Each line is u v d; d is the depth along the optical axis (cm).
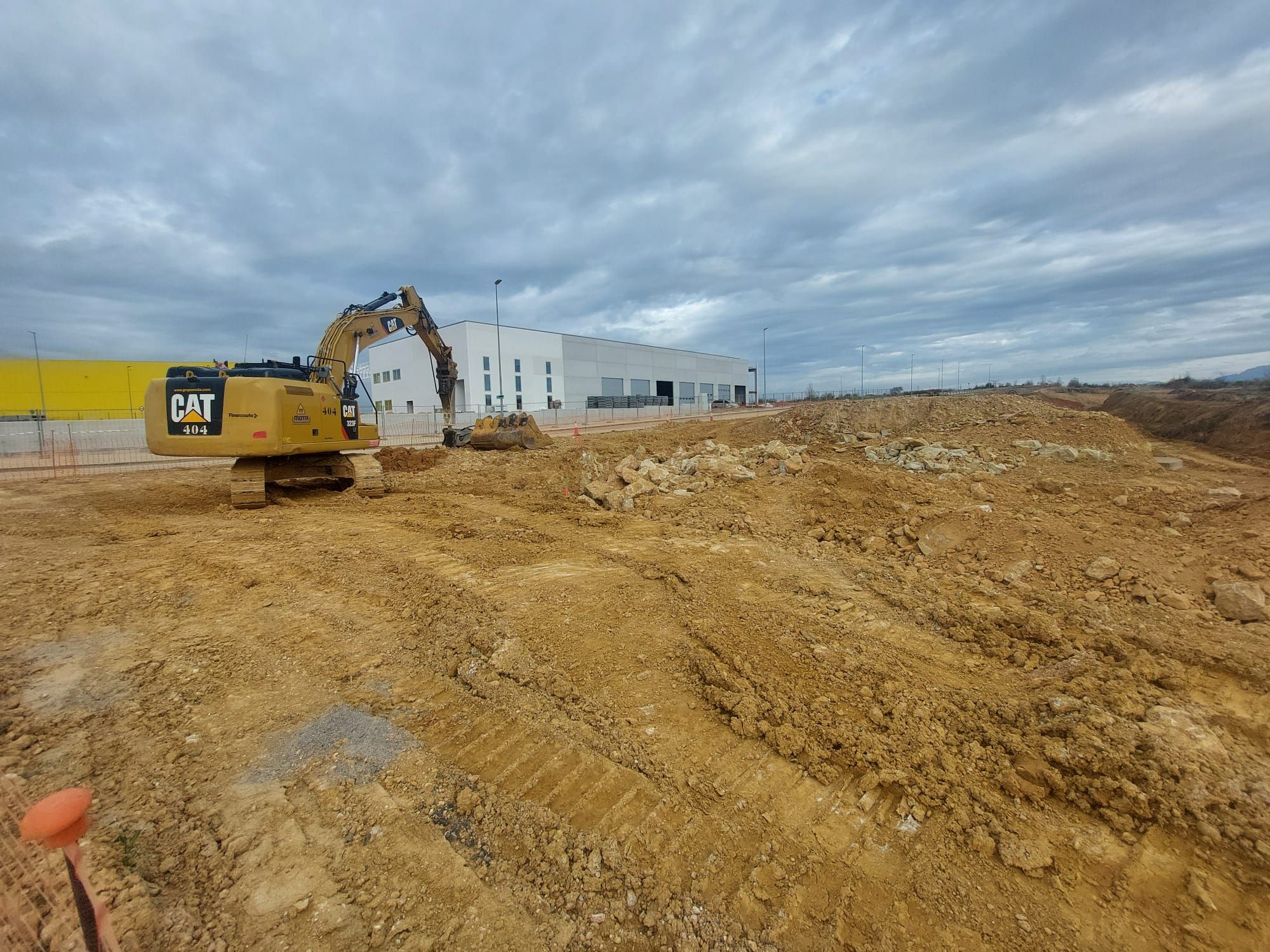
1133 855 271
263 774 334
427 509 1054
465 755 355
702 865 272
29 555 736
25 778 318
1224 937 230
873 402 1748
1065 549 654
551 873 267
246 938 230
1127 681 401
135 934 224
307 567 698
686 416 5175
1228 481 994
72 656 465
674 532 873
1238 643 452
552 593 610
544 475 1416
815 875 267
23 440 2097
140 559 725
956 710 383
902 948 231
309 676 447
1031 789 310
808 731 369
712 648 479
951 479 1042
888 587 616
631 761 348
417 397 5050
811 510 919
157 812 298
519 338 4994
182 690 419
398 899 252
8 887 238
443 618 550
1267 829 270
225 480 1515
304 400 1083
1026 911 246
